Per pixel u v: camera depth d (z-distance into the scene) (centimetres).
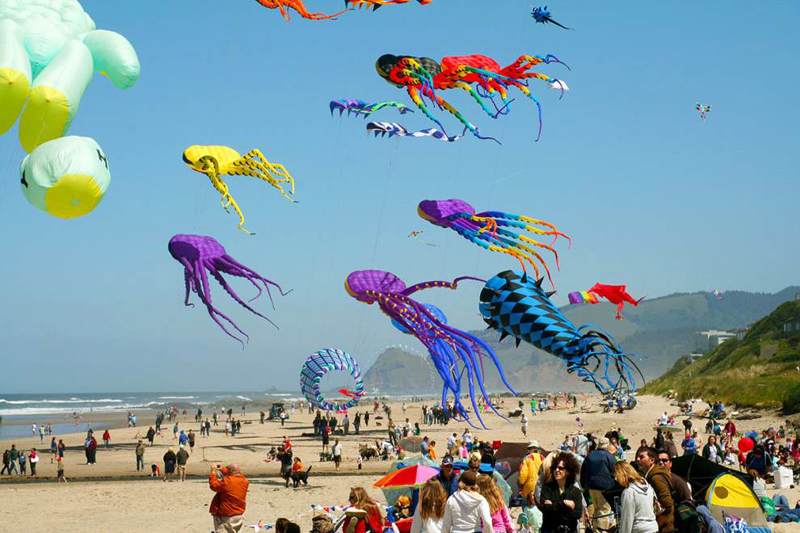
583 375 1767
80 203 1145
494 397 13988
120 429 7288
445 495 967
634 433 4794
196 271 2694
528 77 1897
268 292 2770
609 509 1132
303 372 5666
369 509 1020
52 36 1212
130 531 1877
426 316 3084
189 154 2211
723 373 6906
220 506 1286
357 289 3108
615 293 1822
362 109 1853
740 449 2858
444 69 1897
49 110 1151
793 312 8431
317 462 3900
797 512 1598
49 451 4822
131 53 1291
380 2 1540
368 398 19038
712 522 1079
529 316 1853
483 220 2247
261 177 2188
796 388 5119
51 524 2003
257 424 7525
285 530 977
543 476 1092
